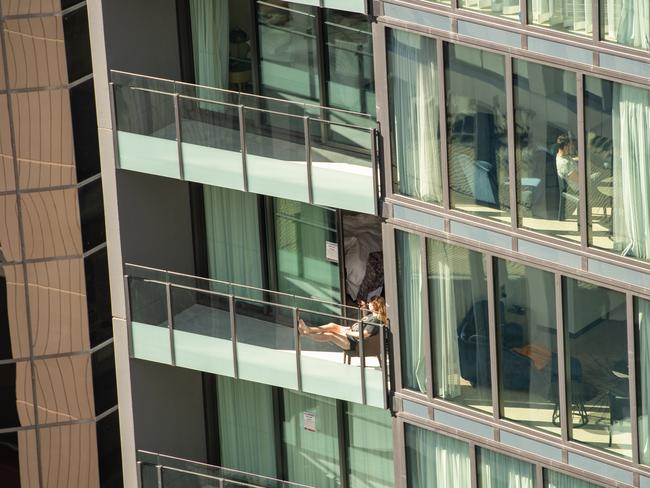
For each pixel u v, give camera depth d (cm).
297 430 6819
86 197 6612
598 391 5719
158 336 6588
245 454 6950
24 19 6431
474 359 5944
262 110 6150
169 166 6378
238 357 6456
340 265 6575
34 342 6781
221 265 6819
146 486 6788
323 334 6272
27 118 6538
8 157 6575
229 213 6725
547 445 5847
